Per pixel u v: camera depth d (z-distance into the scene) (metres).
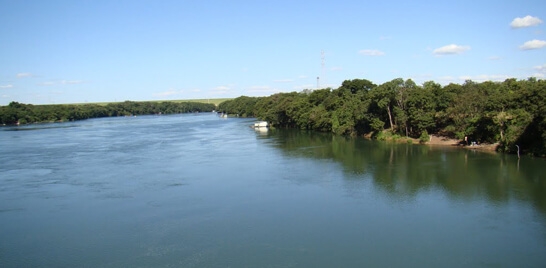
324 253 34.75
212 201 49.84
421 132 100.06
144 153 90.31
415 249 35.16
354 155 81.25
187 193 53.75
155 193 54.12
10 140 125.88
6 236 40.22
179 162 77.38
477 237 37.28
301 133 133.88
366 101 115.81
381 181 57.78
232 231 40.03
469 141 88.00
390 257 33.78
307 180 59.53
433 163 69.31
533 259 32.94
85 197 52.88
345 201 48.78
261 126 163.25
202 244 37.19
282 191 53.75
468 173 60.53
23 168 73.38
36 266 33.88
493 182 54.84
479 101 88.19
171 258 34.56
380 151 85.69
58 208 48.47
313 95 156.88
